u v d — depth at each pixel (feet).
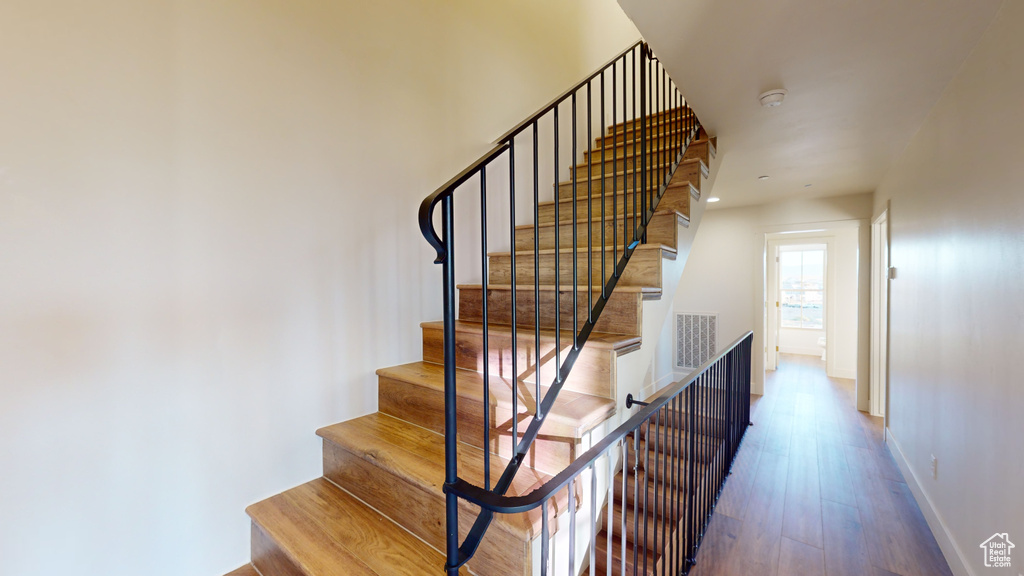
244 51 4.85
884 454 10.02
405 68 6.69
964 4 4.52
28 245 3.55
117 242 3.98
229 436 4.75
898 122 7.69
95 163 3.86
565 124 10.58
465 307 7.48
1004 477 4.54
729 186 12.90
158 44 4.23
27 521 3.55
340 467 5.30
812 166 10.61
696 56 5.65
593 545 3.46
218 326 4.65
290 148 5.26
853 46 5.36
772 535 6.84
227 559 4.73
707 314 16.75
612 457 5.52
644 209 6.33
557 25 10.28
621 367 5.13
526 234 8.46
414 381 5.72
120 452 4.02
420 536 4.33
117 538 4.00
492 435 4.93
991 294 4.87
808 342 24.89
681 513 6.45
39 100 3.58
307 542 4.23
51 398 3.66
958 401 5.85
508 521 3.68
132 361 4.08
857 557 6.27
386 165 6.40
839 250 19.25
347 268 5.90
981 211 5.14
